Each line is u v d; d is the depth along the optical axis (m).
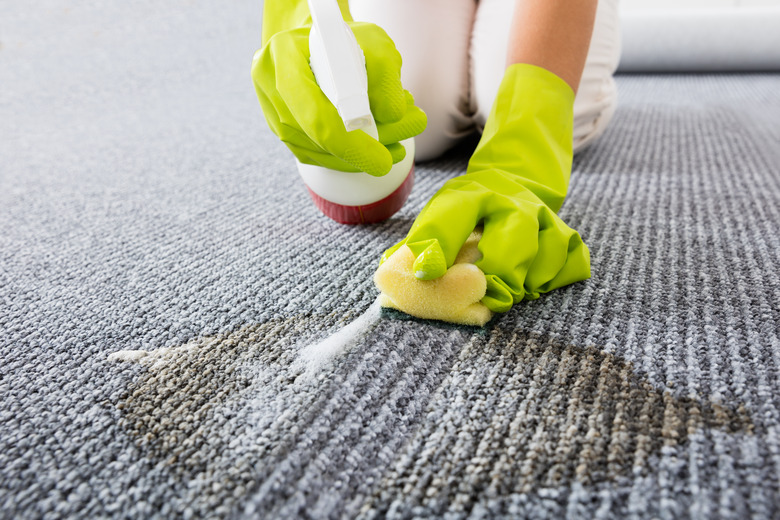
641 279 0.49
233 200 0.70
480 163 0.51
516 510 0.28
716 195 0.66
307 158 0.50
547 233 0.45
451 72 0.75
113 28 1.74
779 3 1.47
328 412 0.35
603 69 0.77
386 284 0.43
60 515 0.30
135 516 0.29
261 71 0.44
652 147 0.85
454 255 0.43
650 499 0.28
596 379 0.37
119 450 0.34
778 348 0.39
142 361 0.41
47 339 0.45
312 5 0.39
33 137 1.01
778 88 1.21
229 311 0.47
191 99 1.21
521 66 0.53
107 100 1.22
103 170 0.83
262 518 0.29
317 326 0.44
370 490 0.30
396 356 0.40
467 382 0.37
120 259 0.57
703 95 1.20
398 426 0.34
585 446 0.32
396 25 0.73
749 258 0.51
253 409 0.36
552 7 0.52
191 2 1.95
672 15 1.39
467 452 0.32
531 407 0.35
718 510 0.28
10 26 1.72
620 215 0.61
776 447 0.31
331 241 0.58
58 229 0.65
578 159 0.81
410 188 0.58
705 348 0.40
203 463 0.32
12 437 0.35
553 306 0.45
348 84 0.37
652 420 0.33
